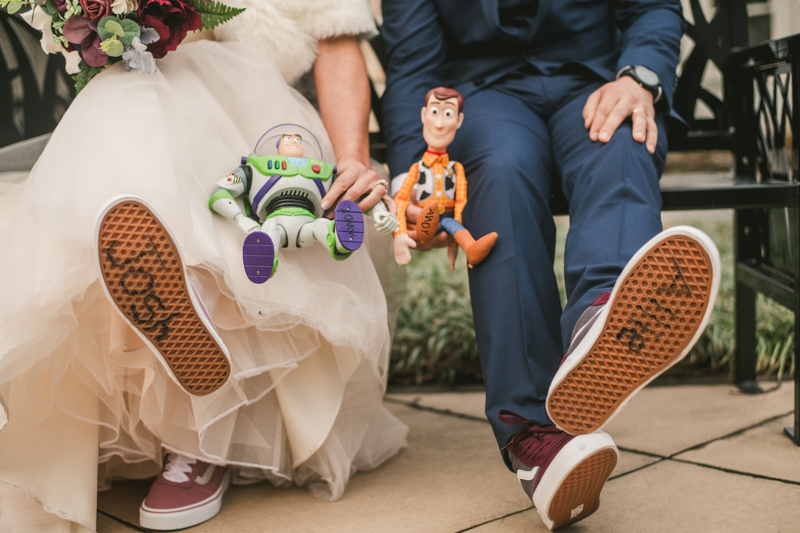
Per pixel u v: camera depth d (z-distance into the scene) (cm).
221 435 106
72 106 99
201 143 102
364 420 124
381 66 193
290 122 115
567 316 96
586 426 88
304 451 112
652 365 82
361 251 116
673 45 132
